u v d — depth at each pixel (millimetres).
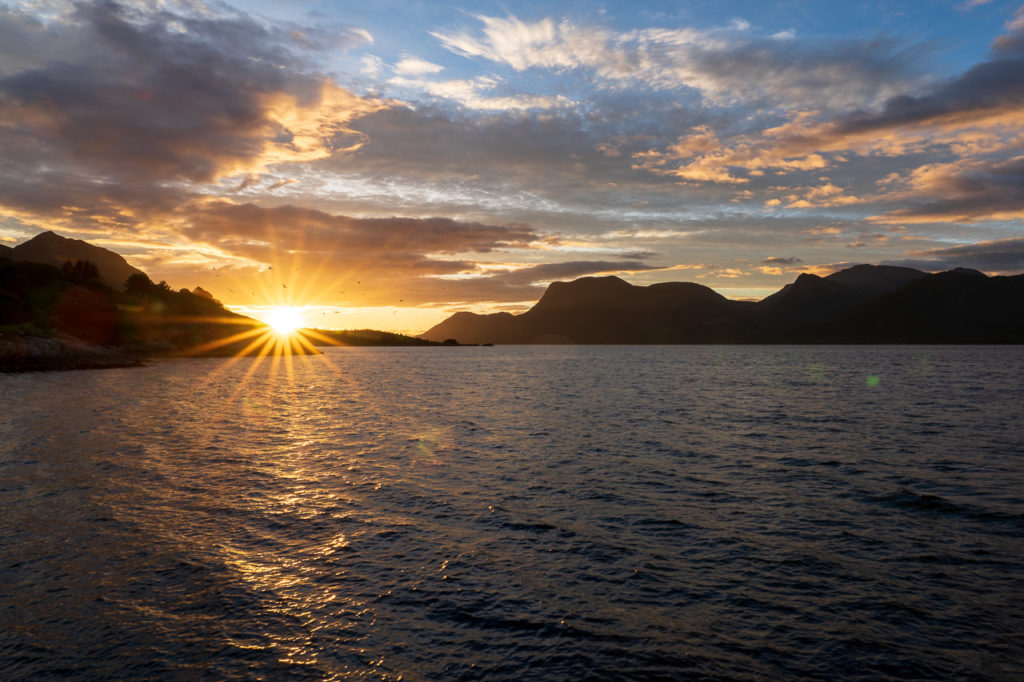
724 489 20188
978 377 84562
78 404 44875
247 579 12312
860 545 14672
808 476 22188
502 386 73000
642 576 12734
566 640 9984
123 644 9680
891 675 8992
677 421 38219
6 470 21922
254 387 69812
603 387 70000
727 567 13273
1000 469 23219
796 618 10852
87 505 17422
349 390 67000
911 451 27203
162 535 14922
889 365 131750
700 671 9062
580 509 17766
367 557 13672
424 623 10539
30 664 9062
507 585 12195
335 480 21281
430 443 29672
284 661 9234
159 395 55031
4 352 83750
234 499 18422
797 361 163125
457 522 16406
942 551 14266
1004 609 11211
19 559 13156
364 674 8891
